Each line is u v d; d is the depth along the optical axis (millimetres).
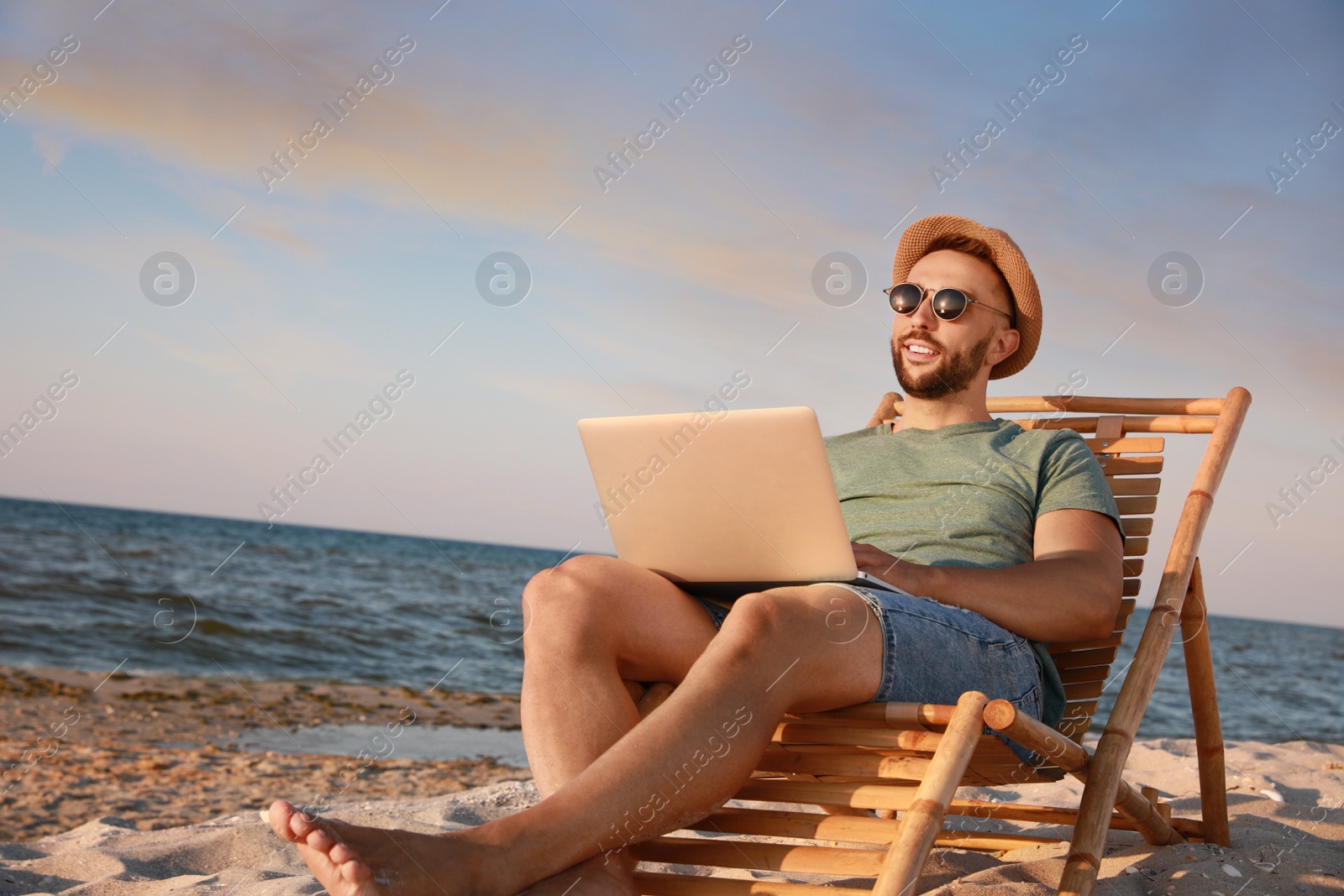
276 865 2365
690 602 1708
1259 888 1843
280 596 15883
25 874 2225
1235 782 3252
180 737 5469
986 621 1750
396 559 28906
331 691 8227
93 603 13156
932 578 1758
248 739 5520
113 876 2207
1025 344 2420
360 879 1094
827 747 1615
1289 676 17828
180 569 19141
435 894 1145
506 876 1190
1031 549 2006
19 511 37062
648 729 1319
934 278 2338
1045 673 1933
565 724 1446
